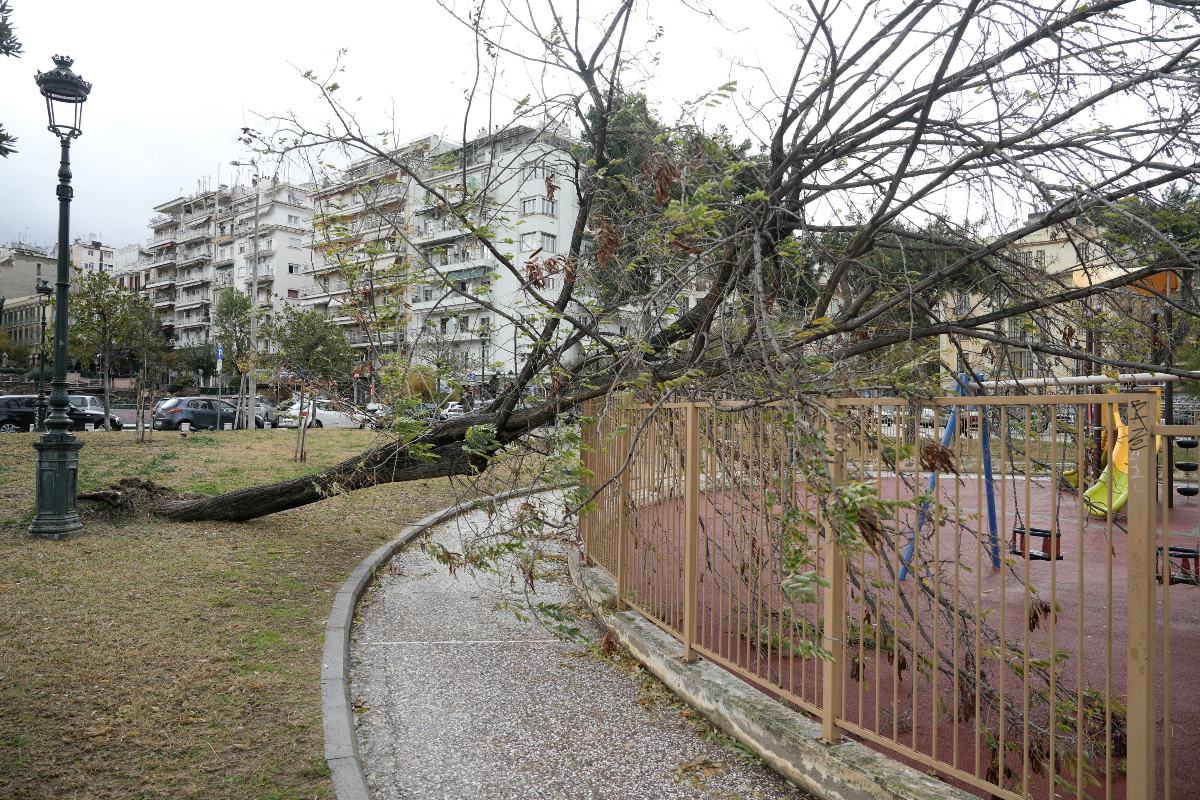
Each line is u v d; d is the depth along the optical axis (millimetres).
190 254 77938
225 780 3127
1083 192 3293
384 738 3818
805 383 3318
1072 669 4469
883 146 4465
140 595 5621
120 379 59906
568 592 6863
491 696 4379
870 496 2373
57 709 3701
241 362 10914
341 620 5445
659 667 4598
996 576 6879
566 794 3258
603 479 6402
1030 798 2541
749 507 3900
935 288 4777
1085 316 4625
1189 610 5832
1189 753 3396
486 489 5719
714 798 3221
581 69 5043
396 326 5664
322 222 5340
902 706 3873
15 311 95938
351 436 21828
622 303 5074
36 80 7246
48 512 7293
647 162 4055
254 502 8266
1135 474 2223
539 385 5980
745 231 3936
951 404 2814
